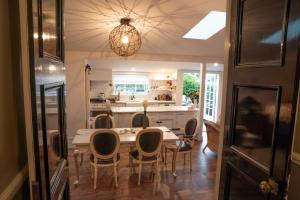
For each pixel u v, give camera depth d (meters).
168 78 7.95
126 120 5.37
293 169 1.58
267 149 1.24
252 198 1.37
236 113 1.57
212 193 3.04
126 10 3.12
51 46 1.26
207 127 4.68
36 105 0.94
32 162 0.96
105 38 4.09
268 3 1.24
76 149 3.36
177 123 5.82
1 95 0.91
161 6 3.03
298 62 1.00
